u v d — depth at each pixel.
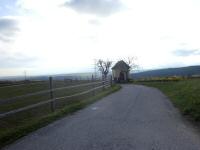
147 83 39.22
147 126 7.22
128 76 58.25
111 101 13.85
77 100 14.52
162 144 5.40
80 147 5.24
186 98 12.95
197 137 5.98
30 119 8.66
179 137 5.98
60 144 5.49
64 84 29.05
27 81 33.16
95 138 5.93
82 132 6.55
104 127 7.11
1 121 8.73
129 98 15.53
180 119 8.30
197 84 18.45
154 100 14.27
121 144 5.41
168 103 12.81
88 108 11.12
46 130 6.88
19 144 5.57
